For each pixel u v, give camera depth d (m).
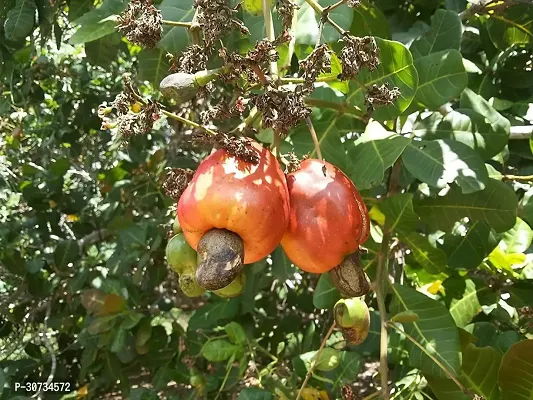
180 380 0.61
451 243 0.44
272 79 0.23
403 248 0.50
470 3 0.49
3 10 0.51
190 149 0.84
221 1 0.22
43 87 0.92
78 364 0.83
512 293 0.49
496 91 0.53
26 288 0.74
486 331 0.44
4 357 0.81
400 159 0.43
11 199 0.91
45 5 0.50
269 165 0.23
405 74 0.33
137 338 0.62
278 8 0.27
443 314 0.36
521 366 0.34
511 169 0.51
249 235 0.22
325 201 0.24
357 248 0.25
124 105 0.22
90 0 0.51
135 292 0.65
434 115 0.41
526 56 0.52
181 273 0.26
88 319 0.67
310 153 0.35
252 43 0.33
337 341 0.49
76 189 0.94
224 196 0.22
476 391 0.36
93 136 0.95
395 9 0.54
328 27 0.32
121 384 0.70
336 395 0.43
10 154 0.96
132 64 0.83
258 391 0.43
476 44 0.55
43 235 0.83
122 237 0.66
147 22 0.23
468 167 0.36
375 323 0.45
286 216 0.23
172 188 0.26
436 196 0.41
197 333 0.61
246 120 0.25
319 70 0.22
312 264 0.24
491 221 0.40
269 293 0.76
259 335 0.63
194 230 0.23
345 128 0.38
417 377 0.41
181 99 0.22
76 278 0.71
